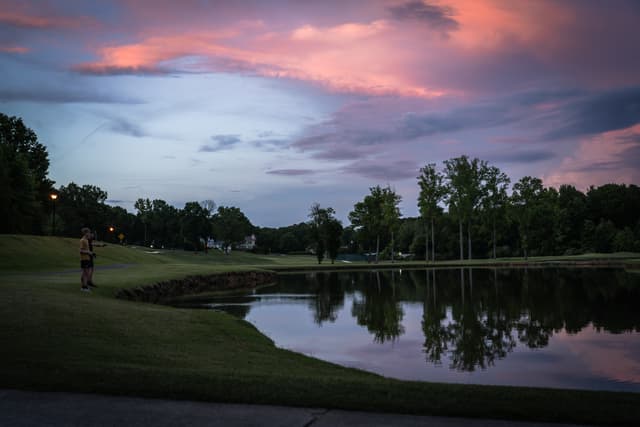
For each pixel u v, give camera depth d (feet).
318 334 65.16
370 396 22.40
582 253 364.38
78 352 32.22
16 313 43.86
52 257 148.36
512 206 311.27
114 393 22.35
